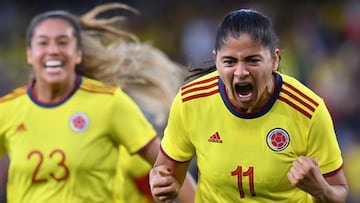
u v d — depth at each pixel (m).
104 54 20.86
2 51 49.56
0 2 51.09
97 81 19.80
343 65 49.47
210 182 15.34
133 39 22.08
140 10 53.22
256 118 14.98
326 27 52.56
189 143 15.50
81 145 18.67
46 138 18.73
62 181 18.56
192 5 53.44
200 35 51.78
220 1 53.53
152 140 19.20
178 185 15.14
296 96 14.93
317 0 53.31
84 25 21.12
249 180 15.05
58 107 18.89
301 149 14.99
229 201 15.33
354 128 45.50
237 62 14.20
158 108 22.84
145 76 22.66
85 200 18.64
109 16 41.09
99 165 18.78
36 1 51.09
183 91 15.34
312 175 13.77
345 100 47.09
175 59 52.06
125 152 20.55
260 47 14.14
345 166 41.53
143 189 20.66
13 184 18.91
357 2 53.28
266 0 53.38
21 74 45.41
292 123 14.95
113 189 19.12
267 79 14.38
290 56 49.31
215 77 15.21
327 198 14.27
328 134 14.93
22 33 50.84
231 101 14.97
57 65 18.97
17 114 18.98
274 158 14.97
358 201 40.22
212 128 15.16
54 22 19.20
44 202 18.52
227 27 14.25
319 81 48.28
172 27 53.00
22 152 18.73
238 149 15.05
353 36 52.06
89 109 18.88
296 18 52.66
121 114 19.00
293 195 15.19
